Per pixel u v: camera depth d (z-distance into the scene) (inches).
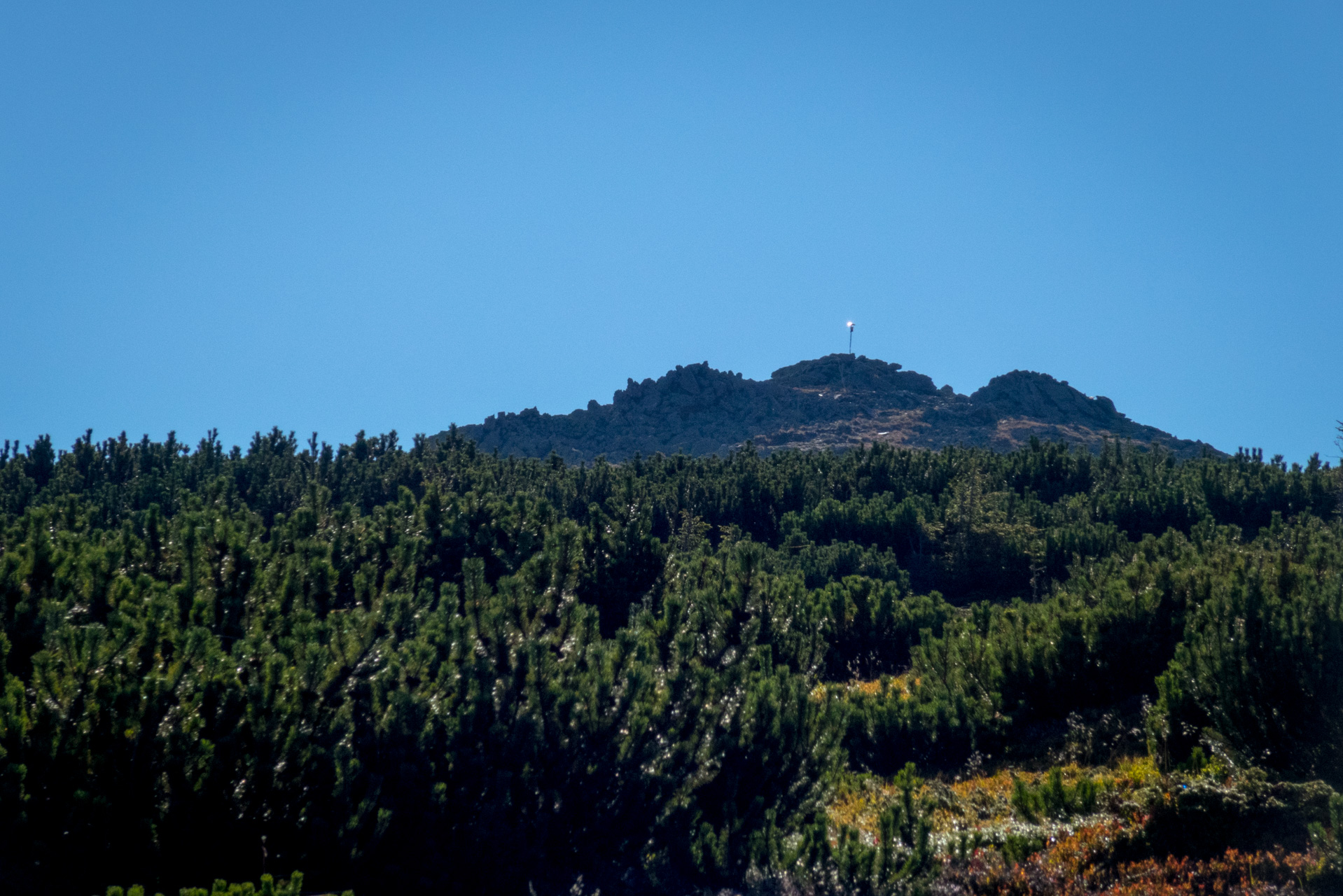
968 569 6082.7
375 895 1379.2
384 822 1354.6
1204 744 1903.3
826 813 1859.0
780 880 1523.1
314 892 1328.7
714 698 1710.1
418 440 7716.5
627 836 1565.0
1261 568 2524.6
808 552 5861.2
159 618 1517.0
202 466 6279.5
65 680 1325.0
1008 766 2329.0
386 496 6235.2
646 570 2864.2
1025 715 2600.9
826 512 6894.7
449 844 1408.7
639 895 1487.5
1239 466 7396.7
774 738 1732.3
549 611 1932.8
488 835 1409.9
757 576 2534.5
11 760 1242.6
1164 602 2669.8
